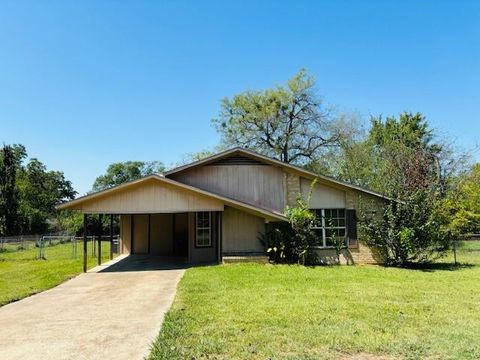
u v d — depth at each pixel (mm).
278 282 10289
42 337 5789
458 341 5242
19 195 39719
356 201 15414
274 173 15828
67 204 13297
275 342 5250
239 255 14945
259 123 31828
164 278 11461
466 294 8672
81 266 15484
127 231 20234
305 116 31734
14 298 9031
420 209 14250
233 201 14000
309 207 15477
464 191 22062
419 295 8531
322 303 7656
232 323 6195
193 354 4832
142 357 4855
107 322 6551
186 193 13805
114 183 64000
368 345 5098
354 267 13969
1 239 30219
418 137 32250
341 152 31188
